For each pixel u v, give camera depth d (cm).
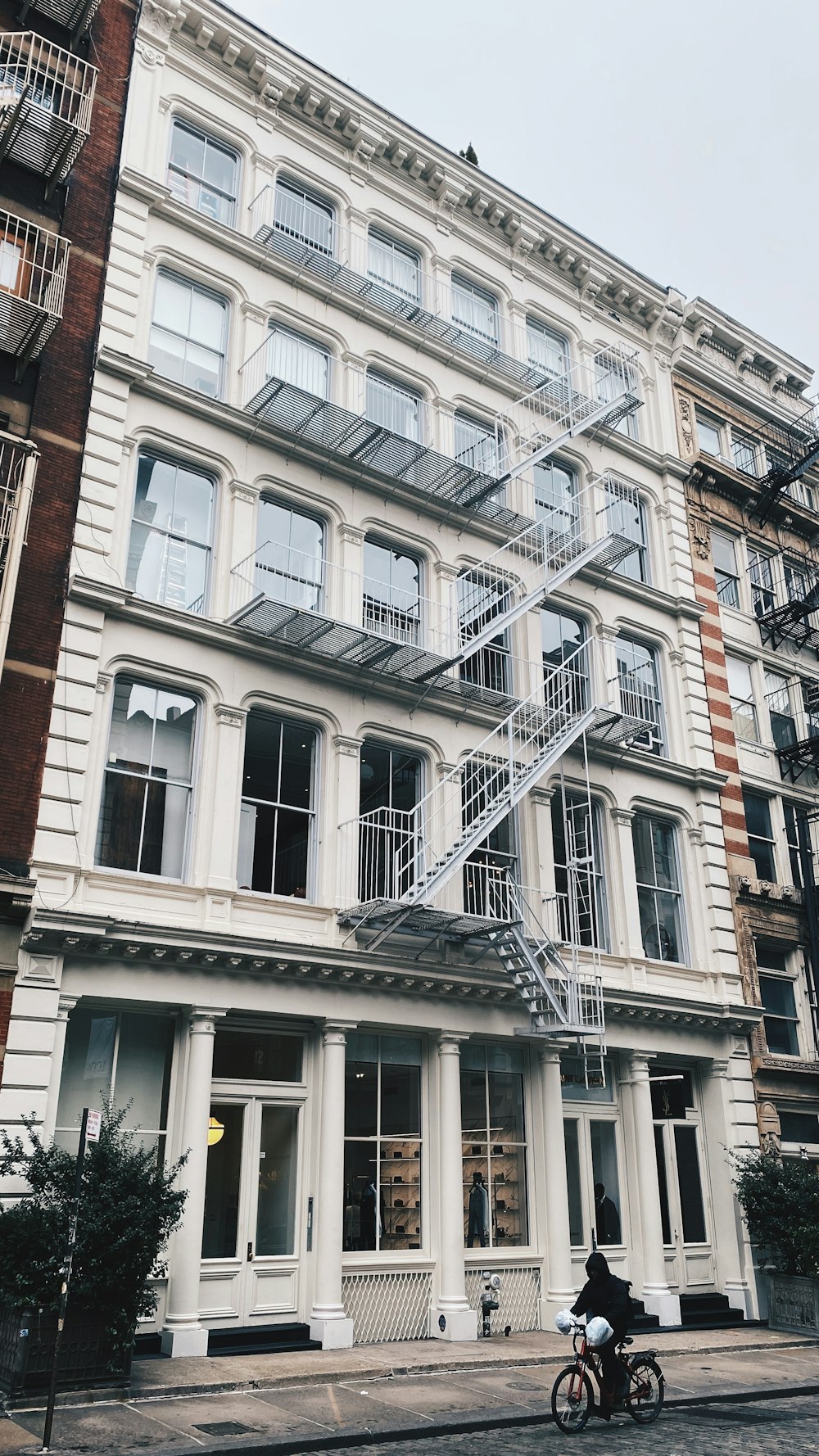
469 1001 1875
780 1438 1155
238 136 2116
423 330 2273
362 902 1791
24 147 1661
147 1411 1134
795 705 2894
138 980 1506
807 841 2759
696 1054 2262
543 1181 1927
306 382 2067
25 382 1622
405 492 2102
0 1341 1162
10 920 1400
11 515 1448
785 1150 2333
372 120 2314
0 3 1753
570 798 2283
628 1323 1231
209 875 1631
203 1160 1493
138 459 1781
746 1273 2139
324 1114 1655
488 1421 1177
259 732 1802
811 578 3098
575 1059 2114
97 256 1775
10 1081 1353
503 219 2559
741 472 2953
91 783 1555
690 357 2941
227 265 2005
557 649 2377
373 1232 1708
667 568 2691
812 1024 2541
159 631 1692
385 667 1903
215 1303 1507
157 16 2017
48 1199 1206
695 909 2408
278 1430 1083
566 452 2547
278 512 1950
